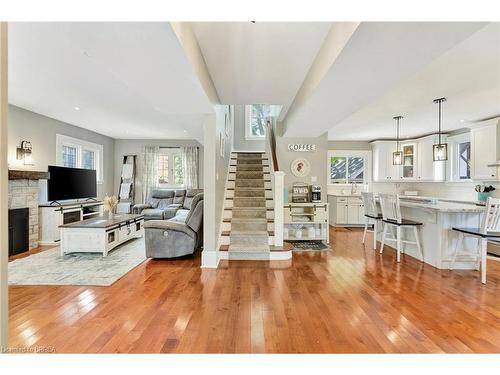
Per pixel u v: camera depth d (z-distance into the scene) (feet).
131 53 7.59
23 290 10.76
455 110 17.24
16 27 8.56
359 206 26.94
